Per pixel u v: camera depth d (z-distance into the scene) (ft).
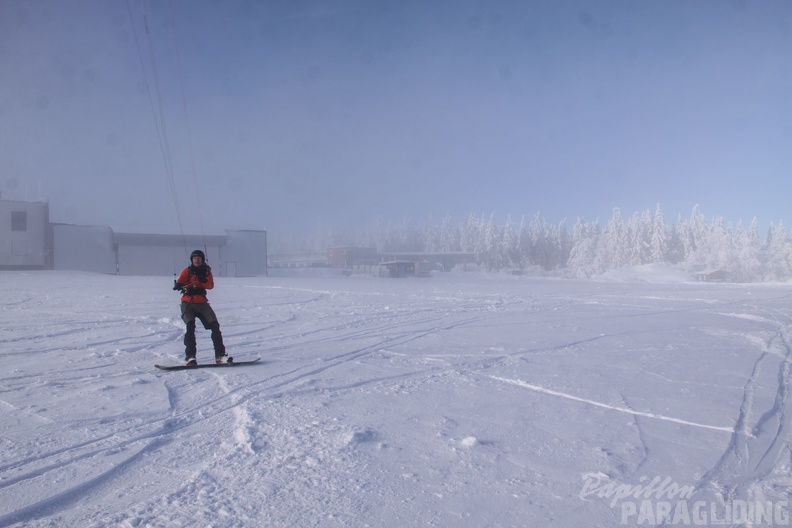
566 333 37.63
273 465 13.03
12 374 23.56
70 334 36.42
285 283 119.65
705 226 266.36
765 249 220.84
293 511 10.76
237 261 201.77
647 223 269.03
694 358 27.96
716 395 20.22
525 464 13.29
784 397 20.21
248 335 36.35
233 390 20.44
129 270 182.70
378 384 21.65
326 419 16.69
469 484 12.09
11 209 169.48
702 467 13.29
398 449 14.19
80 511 10.78
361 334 36.86
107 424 16.22
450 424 16.33
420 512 10.78
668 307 60.75
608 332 38.34
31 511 10.75
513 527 10.27
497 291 91.91
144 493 11.59
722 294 88.02
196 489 11.74
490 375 23.39
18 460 13.32
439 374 23.59
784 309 58.70
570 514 10.80
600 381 22.31
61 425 16.07
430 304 61.82
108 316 47.29
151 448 14.28
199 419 16.88
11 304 58.80
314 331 38.40
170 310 52.60
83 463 13.16
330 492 11.60
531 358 27.63
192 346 25.35
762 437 15.60
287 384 21.53
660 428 16.24
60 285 97.09
